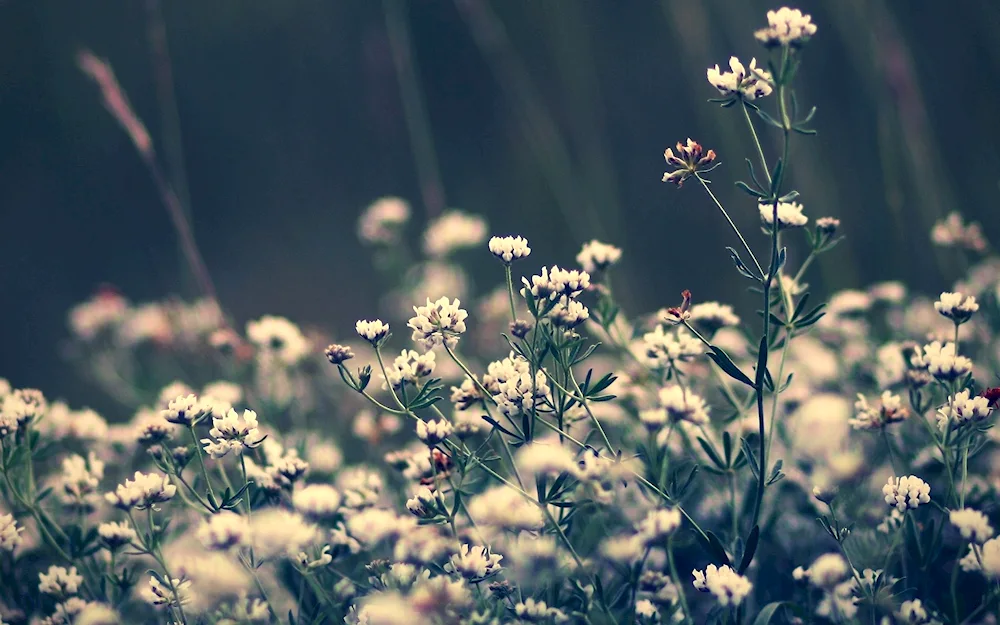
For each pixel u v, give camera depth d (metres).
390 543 2.61
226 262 7.28
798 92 6.20
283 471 2.60
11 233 7.40
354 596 2.56
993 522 2.86
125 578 2.61
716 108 6.26
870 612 2.47
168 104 6.33
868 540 2.62
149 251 7.40
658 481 2.51
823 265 5.38
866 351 3.79
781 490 2.99
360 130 7.68
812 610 2.44
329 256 7.22
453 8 7.55
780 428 3.07
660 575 2.49
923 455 2.91
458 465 2.43
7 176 7.56
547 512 2.35
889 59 5.33
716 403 3.57
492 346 4.52
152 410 4.10
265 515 2.35
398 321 5.67
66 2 7.80
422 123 6.37
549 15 7.32
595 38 7.40
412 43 7.62
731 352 4.03
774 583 2.71
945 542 2.72
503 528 2.36
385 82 6.37
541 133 6.80
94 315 4.80
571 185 6.73
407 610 2.24
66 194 7.53
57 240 7.41
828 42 6.32
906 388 3.32
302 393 4.00
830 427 2.93
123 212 7.49
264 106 7.93
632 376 3.11
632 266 6.41
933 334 3.20
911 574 2.68
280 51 8.11
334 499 2.32
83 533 2.89
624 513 2.86
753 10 6.30
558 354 2.35
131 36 7.86
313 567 2.41
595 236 6.41
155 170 4.35
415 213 7.36
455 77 7.49
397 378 2.42
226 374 4.41
